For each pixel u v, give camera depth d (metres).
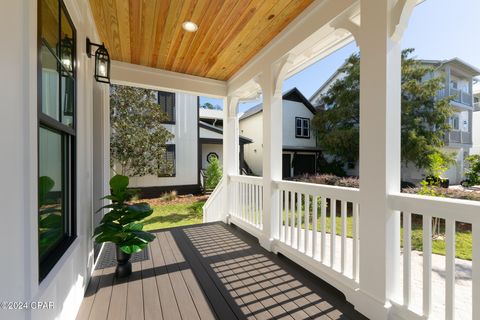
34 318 1.05
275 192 3.11
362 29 1.83
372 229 1.75
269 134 3.15
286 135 12.72
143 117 8.23
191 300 1.96
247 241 3.43
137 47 3.17
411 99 8.62
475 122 12.29
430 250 1.47
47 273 1.30
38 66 1.21
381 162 1.69
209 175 9.40
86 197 2.20
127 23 2.61
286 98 12.81
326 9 2.17
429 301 1.47
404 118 8.49
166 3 2.29
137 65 3.71
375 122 1.73
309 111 13.53
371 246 1.75
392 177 1.68
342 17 2.04
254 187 3.70
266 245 3.12
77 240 1.85
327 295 2.03
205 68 3.89
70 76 1.91
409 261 1.60
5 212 0.87
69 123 1.88
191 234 3.77
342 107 10.09
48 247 1.50
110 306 1.89
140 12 2.42
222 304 1.91
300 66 3.31
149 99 8.34
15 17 0.94
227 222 4.40
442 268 2.80
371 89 1.76
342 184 6.84
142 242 2.30
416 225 4.39
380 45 1.70
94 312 1.81
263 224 3.26
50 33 1.47
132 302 1.94
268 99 3.16
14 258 0.91
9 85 0.90
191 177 9.94
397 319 1.61
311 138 13.46
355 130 9.55
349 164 11.41
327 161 12.44
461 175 9.55
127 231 2.25
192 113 10.02
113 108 7.77
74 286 1.77
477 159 7.40
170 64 3.72
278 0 2.26
